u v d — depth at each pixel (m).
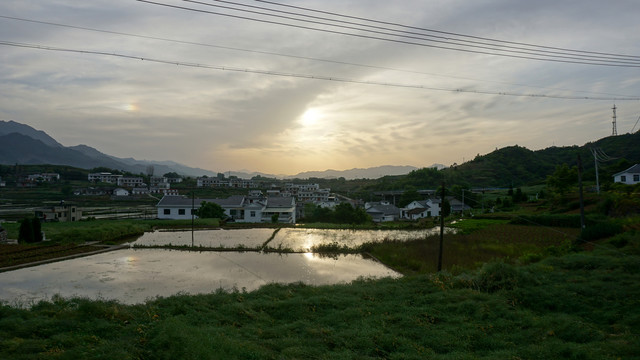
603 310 12.41
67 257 25.06
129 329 10.52
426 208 71.31
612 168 64.75
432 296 14.84
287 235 38.16
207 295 15.09
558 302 13.39
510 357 9.34
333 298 14.82
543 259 20.48
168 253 27.70
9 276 20.38
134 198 97.06
